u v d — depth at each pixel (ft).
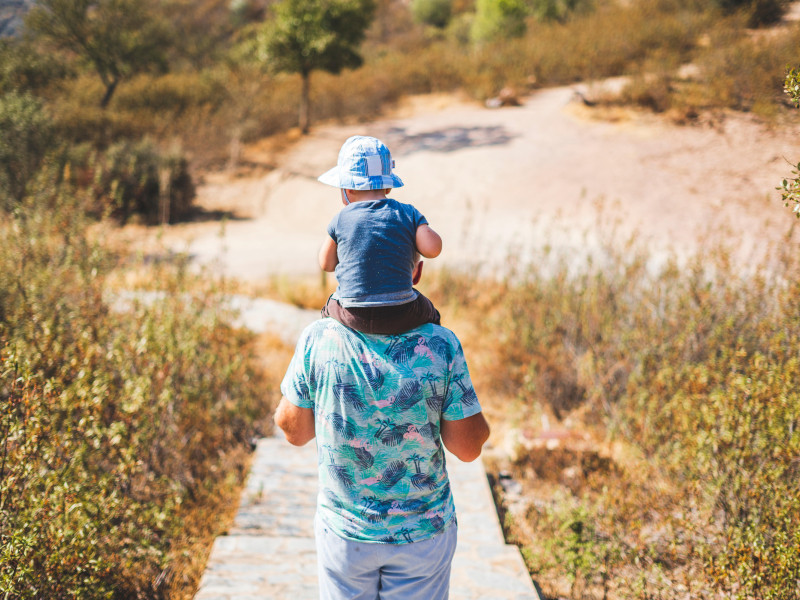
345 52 67.05
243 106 69.36
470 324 26.91
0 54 64.64
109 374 14.33
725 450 13.08
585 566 12.37
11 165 39.83
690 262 23.20
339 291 5.91
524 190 46.34
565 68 74.43
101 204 42.55
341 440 5.83
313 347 5.93
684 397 16.57
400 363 5.73
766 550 11.07
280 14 66.39
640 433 17.60
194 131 64.80
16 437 10.30
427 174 51.31
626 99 60.39
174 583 11.89
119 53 71.05
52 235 22.31
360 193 6.15
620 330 21.57
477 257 35.63
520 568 12.07
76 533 10.23
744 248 32.99
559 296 24.63
